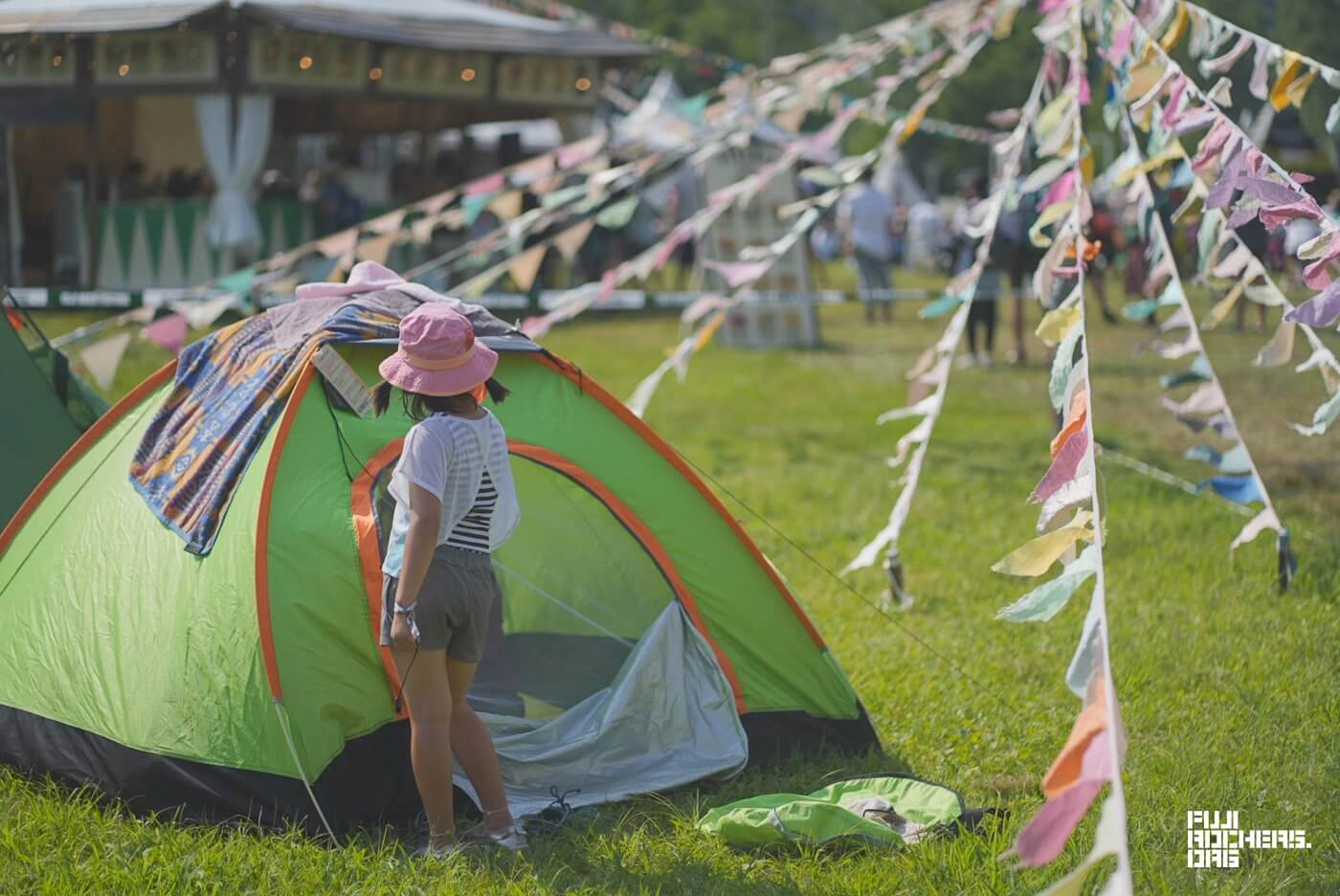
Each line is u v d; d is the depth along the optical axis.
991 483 13.94
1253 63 7.80
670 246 12.29
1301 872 5.69
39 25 21.78
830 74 12.58
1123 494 13.05
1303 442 15.05
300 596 6.12
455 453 5.52
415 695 5.66
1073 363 5.87
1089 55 10.19
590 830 6.09
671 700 6.89
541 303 19.52
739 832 5.99
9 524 7.23
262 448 6.39
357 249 13.15
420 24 24.66
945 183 84.31
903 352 24.42
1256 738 7.25
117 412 7.21
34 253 26.50
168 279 24.00
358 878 5.61
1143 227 9.56
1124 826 3.88
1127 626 9.24
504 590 7.86
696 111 13.81
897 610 9.89
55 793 6.29
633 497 7.23
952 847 5.79
